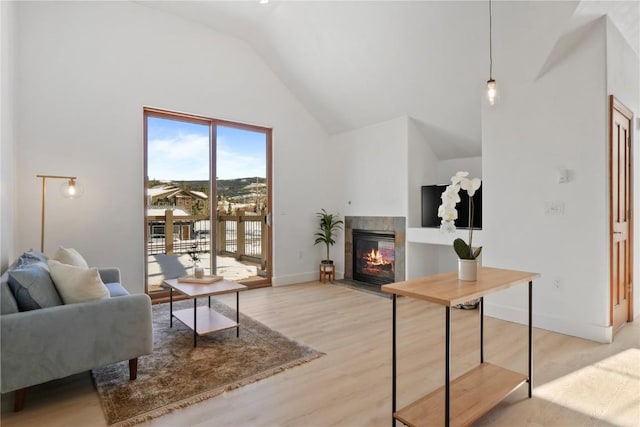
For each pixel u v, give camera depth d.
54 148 3.49
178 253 4.42
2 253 2.62
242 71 4.85
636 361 2.52
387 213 4.88
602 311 2.87
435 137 4.64
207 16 4.29
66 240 3.55
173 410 1.93
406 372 2.38
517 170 3.36
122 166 3.89
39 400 2.05
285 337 3.04
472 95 3.81
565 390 2.14
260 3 4.01
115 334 2.13
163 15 4.19
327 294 4.65
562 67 3.06
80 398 2.08
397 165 4.73
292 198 5.37
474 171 4.61
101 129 3.76
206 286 3.07
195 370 2.40
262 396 2.08
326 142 5.73
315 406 1.98
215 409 1.95
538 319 3.24
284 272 5.27
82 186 3.63
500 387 1.96
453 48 3.49
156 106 4.14
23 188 3.32
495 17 3.06
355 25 3.83
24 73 3.34
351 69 4.39
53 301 2.06
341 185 5.60
